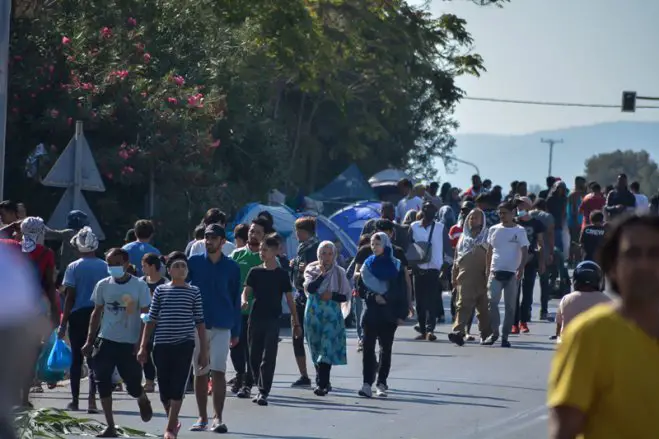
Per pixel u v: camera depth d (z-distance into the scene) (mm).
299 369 45031
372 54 106375
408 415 37188
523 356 52688
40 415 31500
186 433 33969
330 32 97062
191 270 35375
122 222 74188
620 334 12078
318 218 77312
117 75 71000
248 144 91312
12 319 12477
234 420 36375
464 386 43625
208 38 83000
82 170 46562
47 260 35438
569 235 82312
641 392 11977
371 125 141125
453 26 102688
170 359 32625
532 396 41281
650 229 12375
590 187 85625
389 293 41156
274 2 80188
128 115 71875
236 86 87875
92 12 75812
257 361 39812
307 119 141875
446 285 77062
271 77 101062
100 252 73500
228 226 76625
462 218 65438
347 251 76562
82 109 69812
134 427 35156
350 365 50625
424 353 53750
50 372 40781
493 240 56312
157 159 71688
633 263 12297
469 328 59656
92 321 34594
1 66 42156
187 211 74875
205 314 34969
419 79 110625
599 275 33062
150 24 79188
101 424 33594
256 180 91688
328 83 104125
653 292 12258
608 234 12641
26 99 70125
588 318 12273
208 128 76188
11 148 71188
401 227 59469
